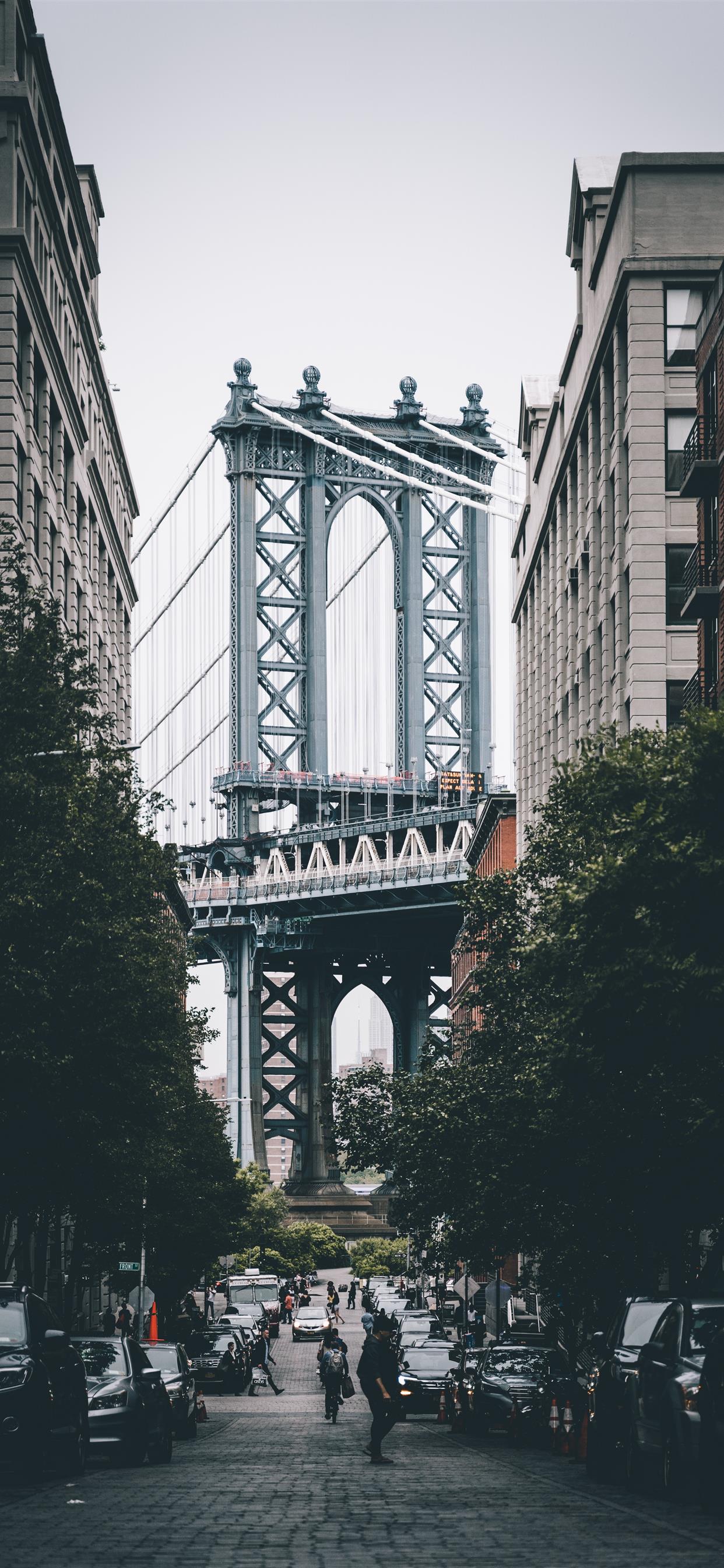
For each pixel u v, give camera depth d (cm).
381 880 19100
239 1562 1480
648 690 6084
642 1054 2769
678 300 6259
